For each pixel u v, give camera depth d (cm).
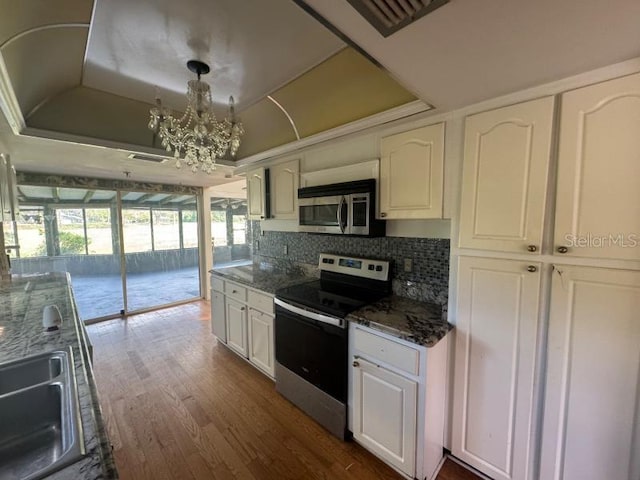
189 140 182
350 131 200
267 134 270
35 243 364
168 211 473
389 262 213
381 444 162
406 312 178
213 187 522
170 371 270
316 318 191
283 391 228
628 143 107
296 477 161
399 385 152
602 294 115
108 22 132
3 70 127
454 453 163
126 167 318
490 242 142
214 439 188
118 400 227
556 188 123
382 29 86
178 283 490
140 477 161
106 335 352
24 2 108
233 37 145
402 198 182
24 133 191
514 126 132
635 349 110
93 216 402
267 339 244
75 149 232
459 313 155
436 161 163
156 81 188
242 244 631
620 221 110
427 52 99
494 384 146
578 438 124
